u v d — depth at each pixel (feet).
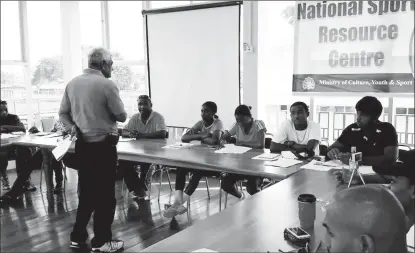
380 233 2.89
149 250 4.29
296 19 14.39
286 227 4.91
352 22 13.34
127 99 19.06
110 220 8.91
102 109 8.31
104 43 19.45
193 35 16.63
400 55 12.62
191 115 17.16
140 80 18.69
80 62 20.26
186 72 17.03
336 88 13.92
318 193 6.48
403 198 3.79
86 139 8.37
